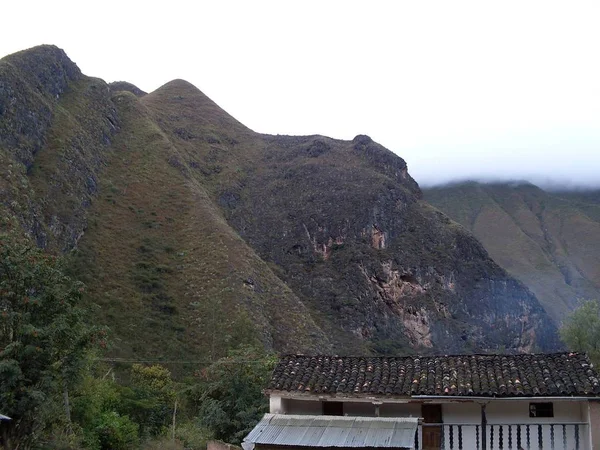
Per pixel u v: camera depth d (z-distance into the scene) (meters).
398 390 25.56
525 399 24.52
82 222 98.31
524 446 24.70
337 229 161.25
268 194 169.75
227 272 98.06
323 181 171.12
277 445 24.28
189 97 195.25
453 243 170.25
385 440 24.14
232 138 184.88
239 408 40.19
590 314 62.00
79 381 29.33
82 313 29.42
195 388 47.72
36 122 102.25
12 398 26.50
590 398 24.06
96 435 35.72
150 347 80.44
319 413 26.92
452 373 26.36
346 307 145.62
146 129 134.75
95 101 127.69
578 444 24.41
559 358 26.66
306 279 152.12
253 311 92.00
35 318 28.30
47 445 30.61
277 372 27.61
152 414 45.72
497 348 155.62
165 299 91.38
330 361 28.31
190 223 110.75
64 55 127.25
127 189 113.94
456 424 25.36
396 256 160.38
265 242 158.38
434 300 157.88
